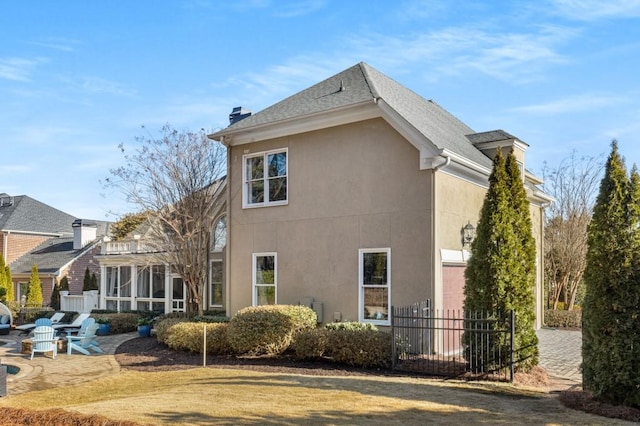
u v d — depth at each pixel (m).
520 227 11.38
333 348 12.33
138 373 12.02
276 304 16.05
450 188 14.30
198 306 18.48
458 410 7.90
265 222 16.66
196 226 18.28
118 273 26.39
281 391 9.10
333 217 15.19
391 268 14.02
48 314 25.53
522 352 10.98
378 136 14.51
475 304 11.21
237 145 17.53
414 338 13.15
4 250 37.38
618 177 8.68
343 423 7.05
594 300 8.61
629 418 7.64
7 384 11.26
